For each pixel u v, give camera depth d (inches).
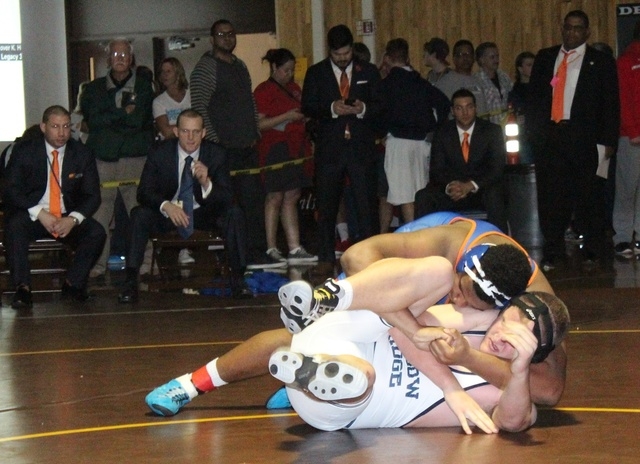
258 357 194.1
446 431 179.8
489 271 171.9
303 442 174.1
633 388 208.5
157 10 621.3
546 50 438.6
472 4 628.4
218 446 172.4
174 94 460.4
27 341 290.2
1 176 422.3
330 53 443.8
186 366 245.4
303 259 478.0
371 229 446.6
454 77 511.2
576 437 172.6
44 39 597.9
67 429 187.5
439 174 443.5
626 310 310.8
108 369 244.7
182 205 376.8
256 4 624.1
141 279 433.7
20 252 369.4
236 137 450.9
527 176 500.7
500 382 175.2
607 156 439.5
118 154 451.8
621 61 463.2
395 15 630.5
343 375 160.1
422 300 171.2
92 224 382.6
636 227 462.0
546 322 169.0
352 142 440.1
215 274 430.3
